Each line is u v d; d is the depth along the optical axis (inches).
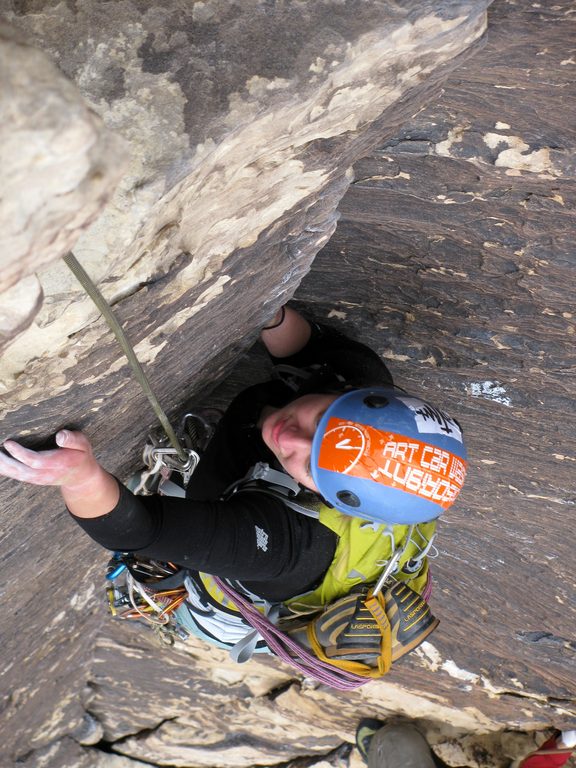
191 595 89.0
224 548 68.0
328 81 46.2
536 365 101.4
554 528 120.9
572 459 110.7
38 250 28.4
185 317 64.4
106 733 166.7
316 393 79.1
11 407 55.7
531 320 97.0
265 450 81.2
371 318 102.7
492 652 140.3
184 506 67.4
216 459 82.7
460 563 130.8
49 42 42.4
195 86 43.6
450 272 94.8
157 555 66.4
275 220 61.7
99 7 42.7
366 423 71.9
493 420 109.3
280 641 83.2
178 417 97.4
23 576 101.8
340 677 80.4
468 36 53.1
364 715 159.0
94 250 44.2
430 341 103.0
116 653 150.6
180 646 149.2
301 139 52.2
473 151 81.6
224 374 100.7
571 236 86.9
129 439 86.0
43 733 154.1
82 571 119.0
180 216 49.0
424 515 73.1
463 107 78.2
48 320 47.3
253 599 80.7
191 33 43.6
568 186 82.1
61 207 27.2
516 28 69.1
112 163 27.7
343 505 73.0
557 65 72.1
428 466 71.3
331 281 99.3
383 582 78.2
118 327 48.5
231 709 162.1
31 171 25.5
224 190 50.8
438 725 157.5
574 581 126.6
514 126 78.6
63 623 129.5
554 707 143.9
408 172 85.0
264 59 44.6
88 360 56.8
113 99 42.7
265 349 106.0
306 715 159.9
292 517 74.7
